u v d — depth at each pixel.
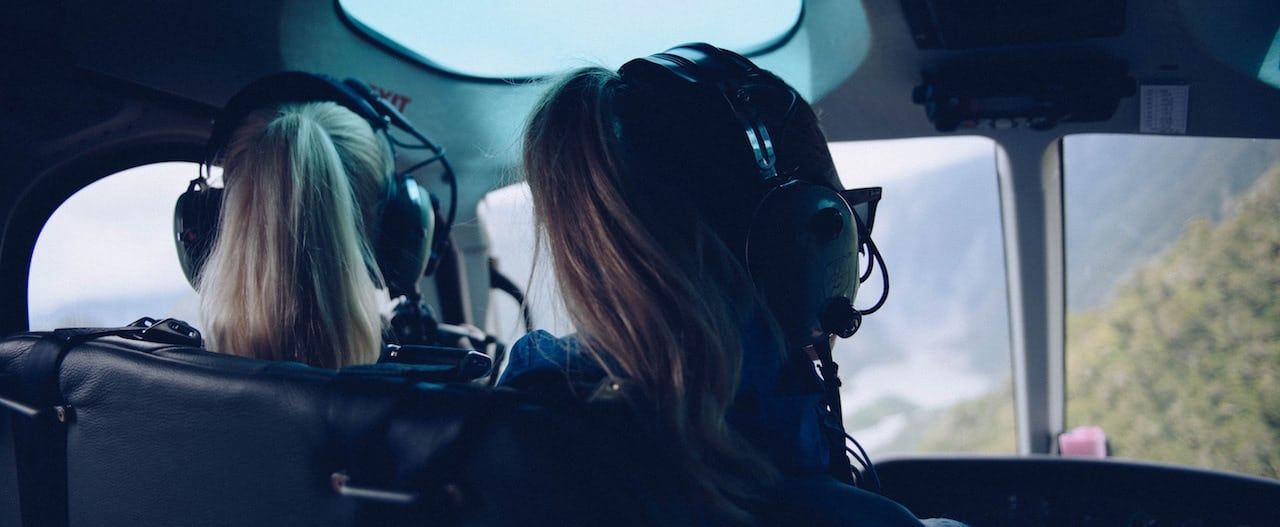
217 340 1.14
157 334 0.91
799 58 2.27
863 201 0.88
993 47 2.03
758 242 0.74
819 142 0.86
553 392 0.64
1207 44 1.94
